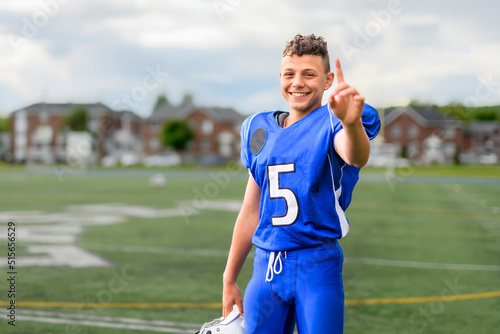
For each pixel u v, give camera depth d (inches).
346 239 407.5
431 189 973.2
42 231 427.8
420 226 483.8
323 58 104.5
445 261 329.1
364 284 268.8
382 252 356.2
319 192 101.1
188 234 423.2
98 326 198.8
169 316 212.7
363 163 94.0
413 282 273.7
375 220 521.3
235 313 111.0
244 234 112.7
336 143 97.8
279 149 103.5
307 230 100.5
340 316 99.9
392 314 218.7
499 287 265.6
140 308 223.1
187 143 2655.0
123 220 503.8
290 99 105.4
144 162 2504.9
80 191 846.5
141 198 736.3
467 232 452.8
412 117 2578.7
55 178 1229.1
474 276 289.3
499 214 589.3
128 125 2647.6
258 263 105.7
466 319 212.8
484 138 2869.1
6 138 2982.3
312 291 99.4
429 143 2588.6
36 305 224.5
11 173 1472.7
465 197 805.9
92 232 427.2
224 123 2773.1
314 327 98.1
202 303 231.6
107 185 1001.5
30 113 2608.3
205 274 286.2
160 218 522.9
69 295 241.0
